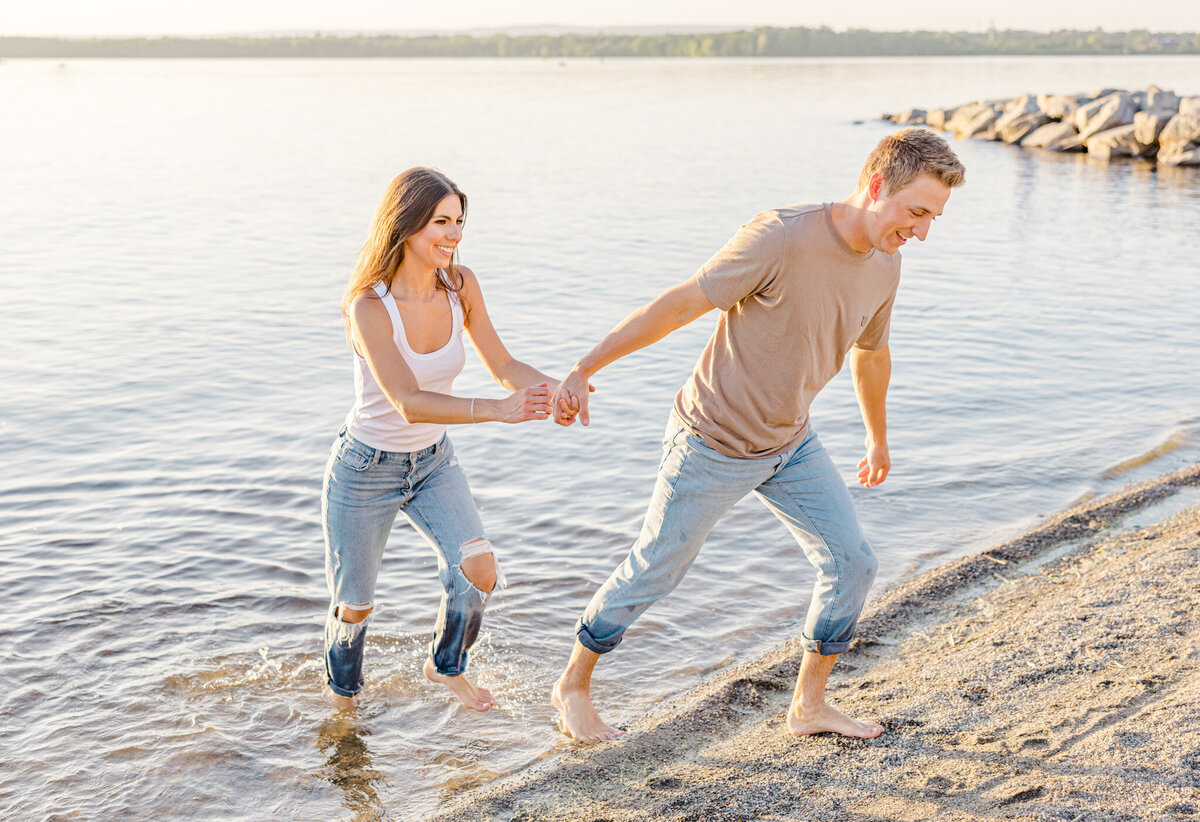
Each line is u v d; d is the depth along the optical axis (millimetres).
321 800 3377
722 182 26625
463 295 3412
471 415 3107
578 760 3480
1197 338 10398
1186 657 3531
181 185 26000
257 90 100312
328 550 3590
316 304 12305
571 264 15336
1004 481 6414
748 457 3203
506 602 4855
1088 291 13094
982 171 30734
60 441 7270
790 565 5258
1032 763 3033
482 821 3160
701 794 3158
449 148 37500
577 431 7586
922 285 13664
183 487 6359
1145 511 5598
